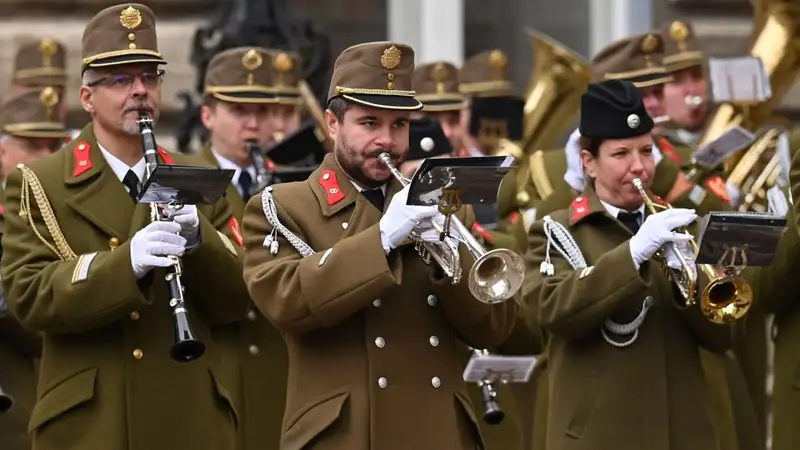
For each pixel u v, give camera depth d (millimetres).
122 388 20125
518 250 24219
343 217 18688
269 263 18516
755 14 27922
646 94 26891
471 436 18734
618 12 38562
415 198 17719
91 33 20562
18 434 24328
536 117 30547
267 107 26469
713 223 19031
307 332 18422
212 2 35844
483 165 17578
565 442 21000
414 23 39219
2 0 35500
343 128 18609
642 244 20062
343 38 39312
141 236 19438
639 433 20609
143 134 20234
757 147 26156
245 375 24016
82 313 19641
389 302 18406
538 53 30672
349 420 18203
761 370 26422
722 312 19516
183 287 20312
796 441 22344
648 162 21266
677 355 20859
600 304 20297
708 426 20828
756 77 26453
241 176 26062
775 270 21969
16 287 20141
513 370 22406
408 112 18688
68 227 20359
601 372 20844
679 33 27484
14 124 28219
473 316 18500
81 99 20828
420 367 18375
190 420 20328
